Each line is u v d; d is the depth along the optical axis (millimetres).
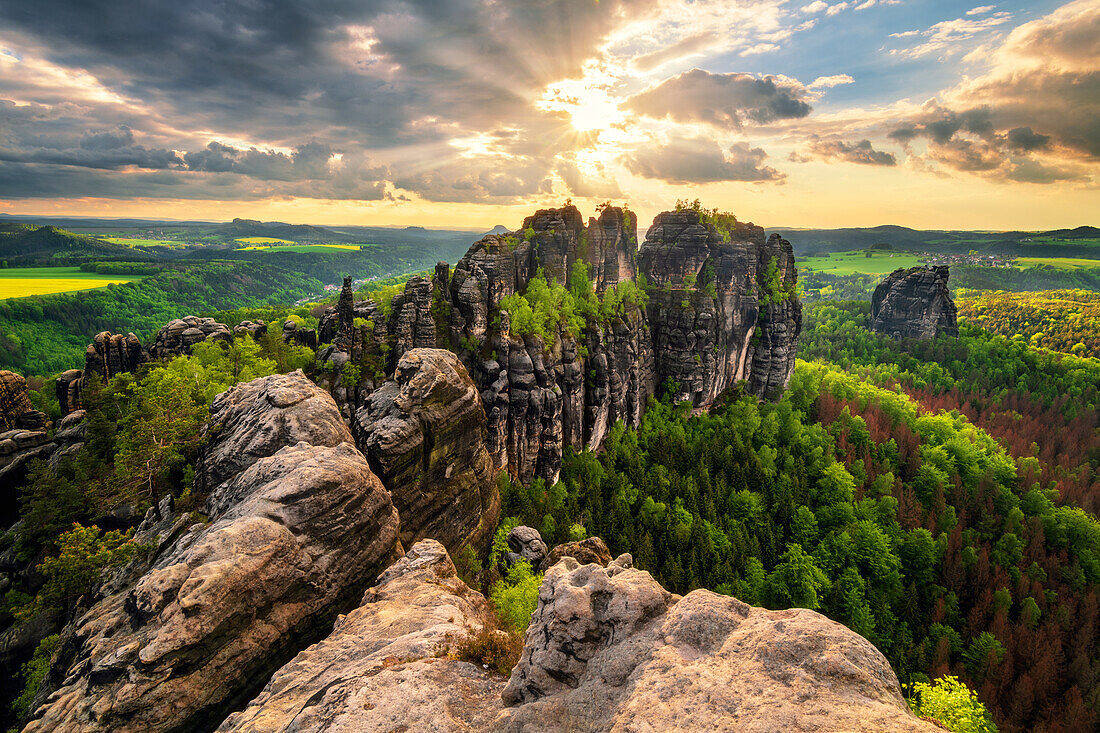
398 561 39781
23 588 57375
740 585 77875
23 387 91750
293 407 51344
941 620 80500
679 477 102500
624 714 15359
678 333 131875
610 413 116500
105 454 70375
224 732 23406
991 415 163500
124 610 33875
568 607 21156
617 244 134250
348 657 27156
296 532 36531
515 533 73750
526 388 94000
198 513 45312
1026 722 66000
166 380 62969
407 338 88438
